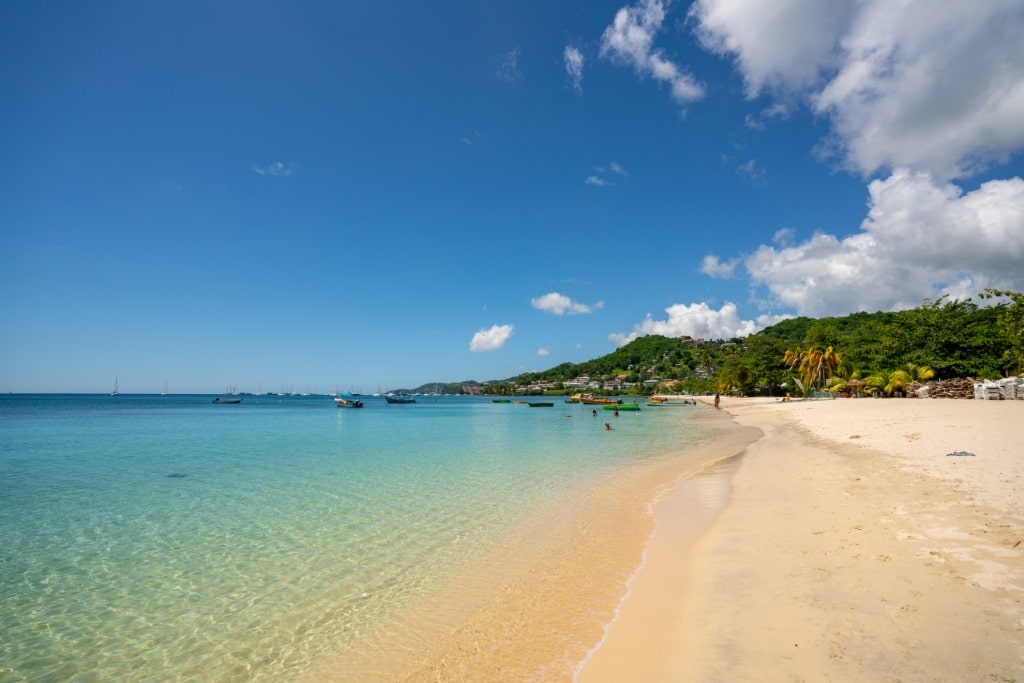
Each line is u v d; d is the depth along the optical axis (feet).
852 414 123.24
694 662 17.60
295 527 40.50
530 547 34.17
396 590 27.96
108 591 28.73
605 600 24.81
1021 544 24.18
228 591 28.48
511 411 316.60
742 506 40.27
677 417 203.31
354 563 32.27
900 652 16.38
